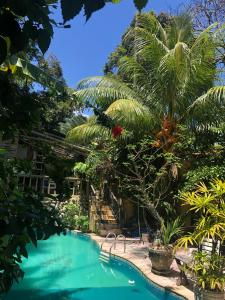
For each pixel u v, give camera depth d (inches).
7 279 70.6
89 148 476.4
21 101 81.9
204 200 216.8
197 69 430.3
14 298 252.1
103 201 549.6
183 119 453.1
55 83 152.9
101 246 426.9
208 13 624.4
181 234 391.5
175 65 422.9
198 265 212.1
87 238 506.6
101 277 317.4
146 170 423.2
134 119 428.8
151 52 451.8
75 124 647.1
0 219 58.0
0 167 78.4
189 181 396.8
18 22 45.8
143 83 473.7
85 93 455.8
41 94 103.3
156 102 456.4
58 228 69.1
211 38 438.6
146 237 462.3
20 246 63.1
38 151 96.6
